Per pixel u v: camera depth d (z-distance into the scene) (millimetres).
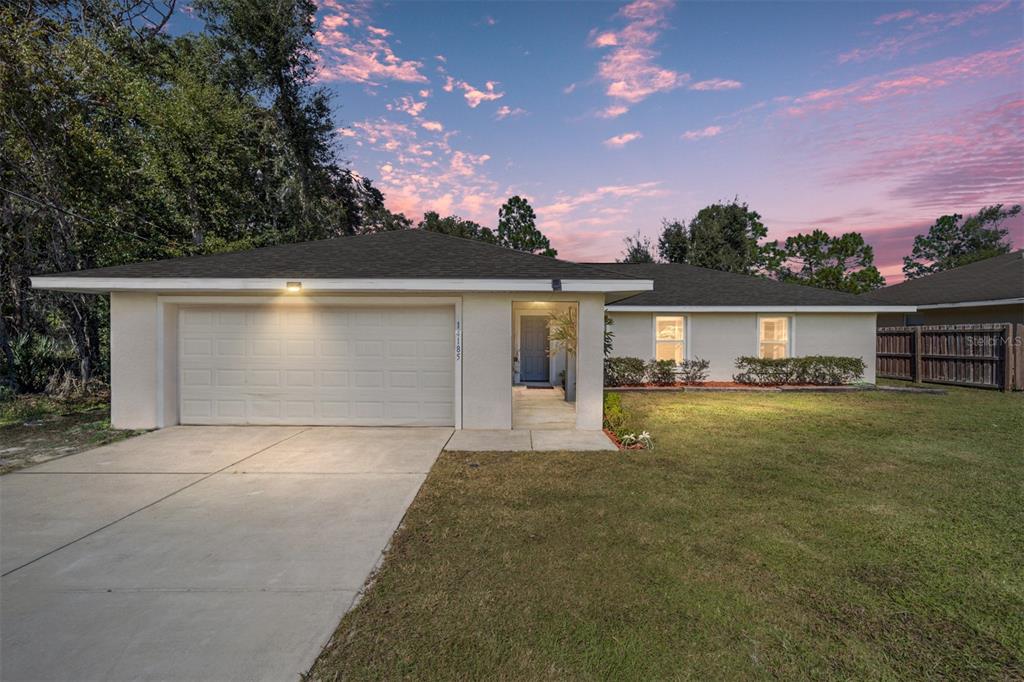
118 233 12508
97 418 8531
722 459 6031
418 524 4035
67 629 2566
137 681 2174
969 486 4988
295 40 19500
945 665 2348
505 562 3369
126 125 13422
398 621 2668
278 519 4133
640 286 7270
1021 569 3287
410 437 7180
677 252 31547
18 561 3352
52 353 11664
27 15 10508
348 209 23562
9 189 10758
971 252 40844
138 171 13031
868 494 4754
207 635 2523
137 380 7785
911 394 11984
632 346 13984
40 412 9008
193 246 14094
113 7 13117
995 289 15398
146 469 5598
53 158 10852
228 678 2201
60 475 5355
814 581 3125
